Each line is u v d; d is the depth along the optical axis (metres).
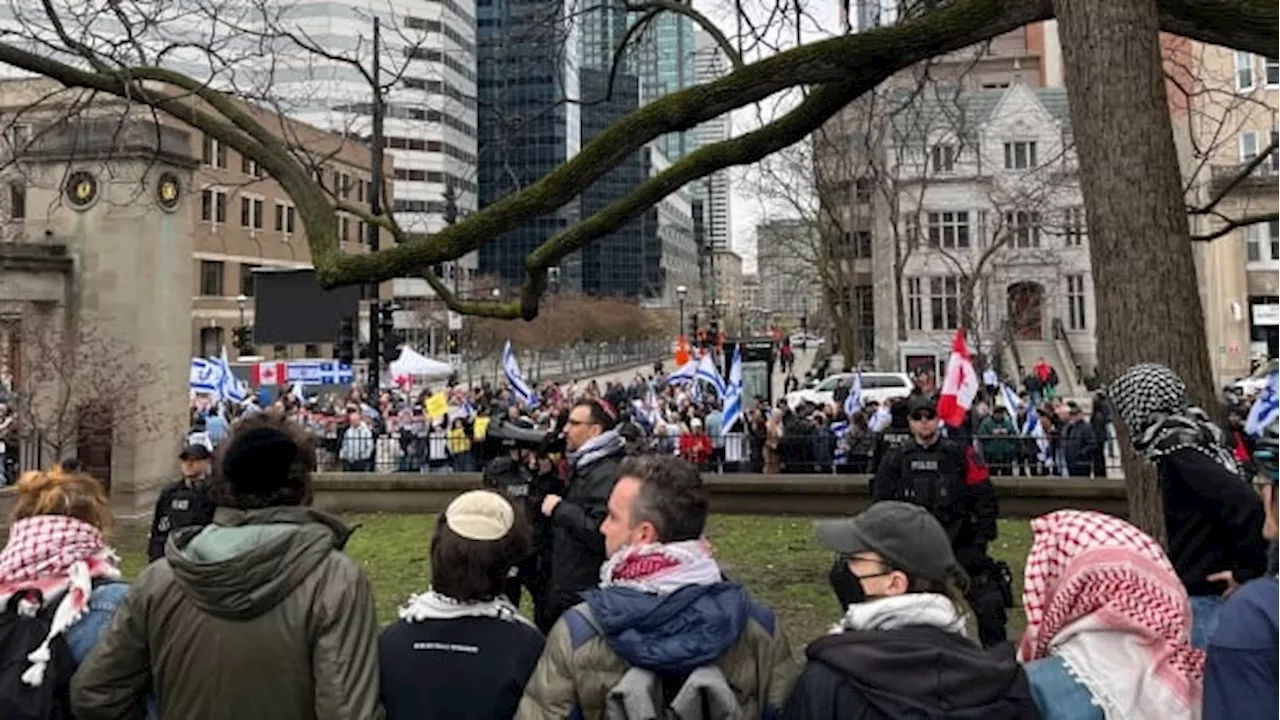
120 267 14.62
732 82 6.25
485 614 2.59
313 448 2.89
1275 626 1.99
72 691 2.63
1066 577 2.40
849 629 2.26
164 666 2.53
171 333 15.12
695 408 21.78
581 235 7.07
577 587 4.68
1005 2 5.81
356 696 2.46
